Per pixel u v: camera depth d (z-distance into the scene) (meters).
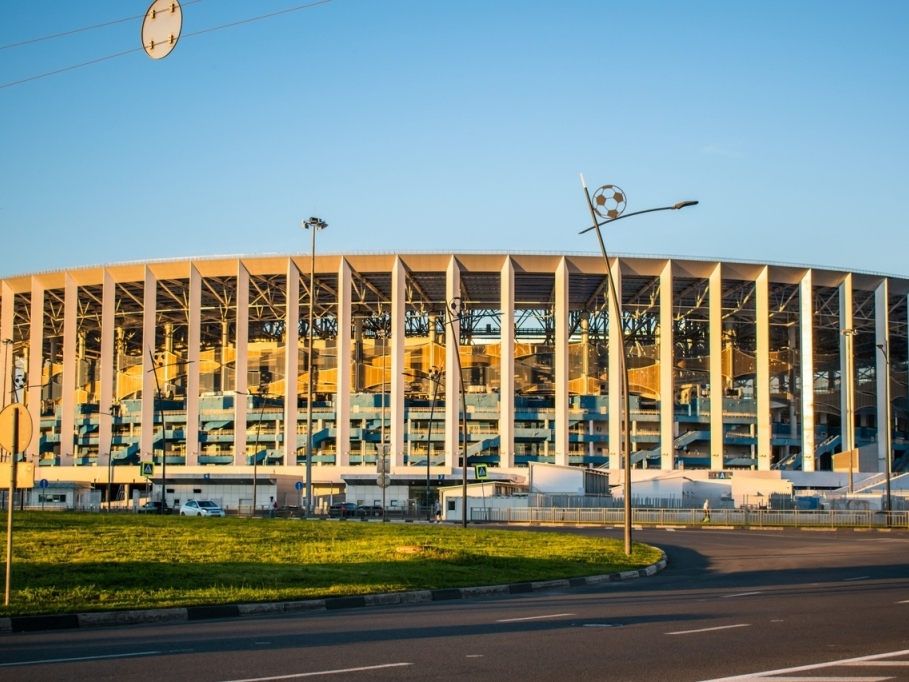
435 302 99.75
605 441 102.31
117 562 22.34
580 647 12.65
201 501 71.94
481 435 98.62
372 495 87.19
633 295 99.62
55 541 27.41
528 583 22.66
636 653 12.12
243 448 92.56
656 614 16.72
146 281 95.19
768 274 94.44
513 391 92.12
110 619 15.73
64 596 17.12
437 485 87.12
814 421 97.75
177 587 18.86
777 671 10.73
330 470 90.25
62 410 98.81
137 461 103.44
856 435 104.88
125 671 10.72
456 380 92.69
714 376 93.31
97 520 37.06
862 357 110.06
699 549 39.06
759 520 62.72
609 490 84.19
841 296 97.12
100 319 108.81
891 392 104.50
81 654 12.04
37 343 102.56
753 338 108.44
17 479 16.45
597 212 32.81
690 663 11.34
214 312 104.81
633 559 30.16
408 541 31.92
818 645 12.79
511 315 92.00
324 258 92.69
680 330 105.69
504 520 66.50
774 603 18.67
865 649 12.44
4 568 20.39
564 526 61.59
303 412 100.94
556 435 92.00
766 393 93.56
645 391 101.06
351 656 11.88
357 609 18.27
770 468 93.38
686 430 103.19
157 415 102.88
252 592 18.56
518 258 92.38
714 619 15.87
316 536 33.41
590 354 102.81
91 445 105.06
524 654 12.06
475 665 11.21
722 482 82.50
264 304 101.06
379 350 102.44
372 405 99.81
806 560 32.66
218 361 105.75
